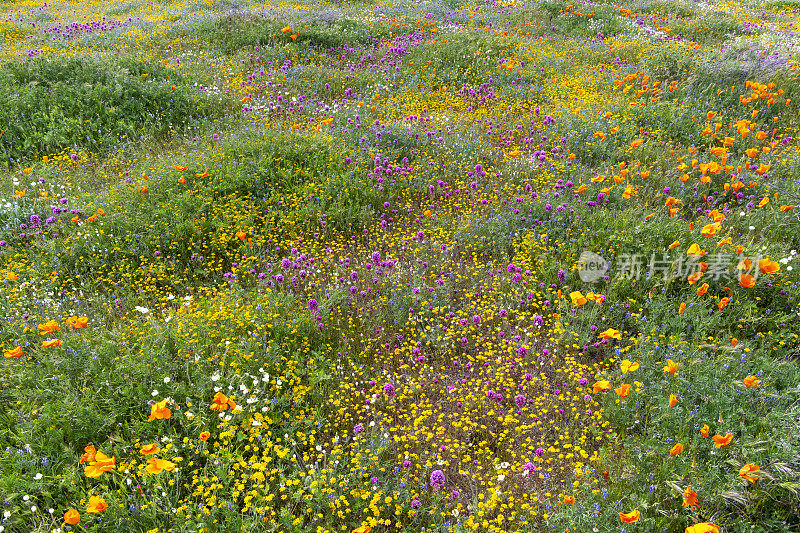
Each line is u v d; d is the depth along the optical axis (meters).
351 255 6.45
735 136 8.49
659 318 5.13
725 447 3.59
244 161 7.67
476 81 11.85
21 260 6.05
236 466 3.66
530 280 5.72
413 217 7.24
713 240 5.76
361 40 14.59
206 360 4.40
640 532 3.20
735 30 15.23
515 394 4.57
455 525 3.38
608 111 9.32
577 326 5.11
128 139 8.87
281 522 3.32
